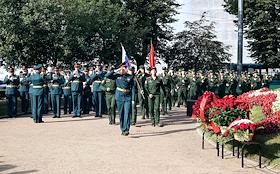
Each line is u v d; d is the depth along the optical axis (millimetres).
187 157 10344
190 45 45156
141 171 8891
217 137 10555
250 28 41219
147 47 43750
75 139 12719
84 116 19734
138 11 44062
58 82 19109
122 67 13812
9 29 25641
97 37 36781
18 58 26766
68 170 8914
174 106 27016
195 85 27031
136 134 13898
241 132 9602
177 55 45625
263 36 40406
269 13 39906
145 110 18734
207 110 10922
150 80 16234
